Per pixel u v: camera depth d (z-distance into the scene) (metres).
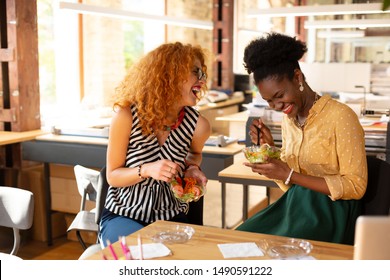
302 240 1.65
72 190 4.02
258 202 4.36
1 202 2.26
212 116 6.41
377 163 2.01
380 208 1.98
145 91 2.15
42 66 4.85
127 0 5.92
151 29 6.62
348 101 5.23
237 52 8.28
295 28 8.41
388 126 3.07
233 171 2.91
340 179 1.89
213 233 1.73
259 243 1.62
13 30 4.02
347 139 1.91
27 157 3.99
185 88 2.17
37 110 4.29
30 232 4.17
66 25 5.06
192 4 7.17
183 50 2.17
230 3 7.32
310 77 5.10
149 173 2.03
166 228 1.79
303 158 2.02
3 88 4.17
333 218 1.92
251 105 4.89
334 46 7.94
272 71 1.93
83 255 2.17
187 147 2.29
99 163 3.77
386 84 6.20
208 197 4.57
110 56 5.48
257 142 2.26
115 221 2.16
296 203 1.99
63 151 3.86
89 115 4.71
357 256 0.96
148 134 2.19
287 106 1.98
